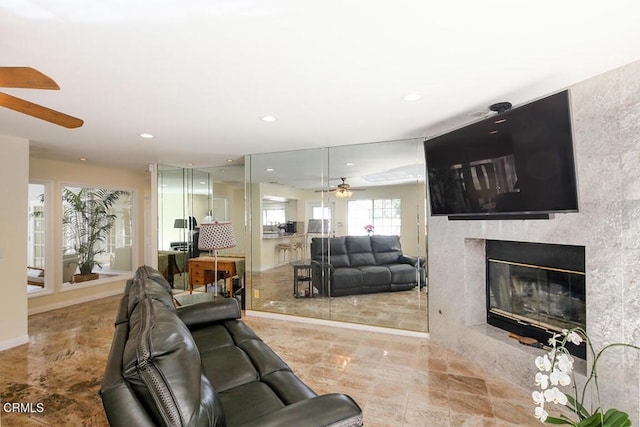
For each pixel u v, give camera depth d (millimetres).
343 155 3912
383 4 1262
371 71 1871
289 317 4152
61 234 4867
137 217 6055
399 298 3848
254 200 4410
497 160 2330
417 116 2727
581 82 2020
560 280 2344
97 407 2211
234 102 2354
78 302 5051
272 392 1610
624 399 1754
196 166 5652
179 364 1048
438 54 1680
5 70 1247
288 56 1680
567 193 1906
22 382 2551
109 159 4762
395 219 3785
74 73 1851
